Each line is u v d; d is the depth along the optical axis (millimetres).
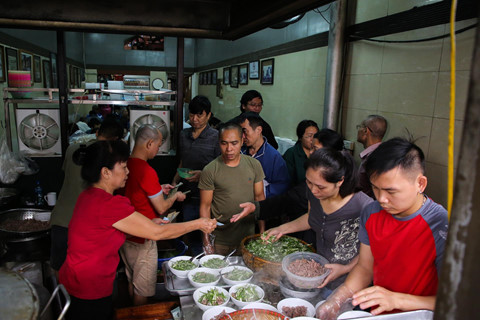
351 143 3789
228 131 2279
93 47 9484
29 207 3359
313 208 1897
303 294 1607
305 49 4668
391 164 1171
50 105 6062
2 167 3188
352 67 3771
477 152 442
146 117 3574
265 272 1778
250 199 2477
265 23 1789
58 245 2441
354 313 1338
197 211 3305
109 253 1828
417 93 2896
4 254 2775
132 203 2314
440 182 2697
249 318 1424
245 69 6898
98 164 1749
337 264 1688
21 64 4996
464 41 2441
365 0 3531
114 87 3859
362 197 1721
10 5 2006
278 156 2840
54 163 3467
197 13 2219
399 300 1250
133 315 1860
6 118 3379
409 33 2971
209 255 2119
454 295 485
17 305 1075
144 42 9883
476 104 438
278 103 5555
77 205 1825
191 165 3369
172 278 1908
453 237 479
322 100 4316
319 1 1384
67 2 2072
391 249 1356
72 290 1823
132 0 2137
